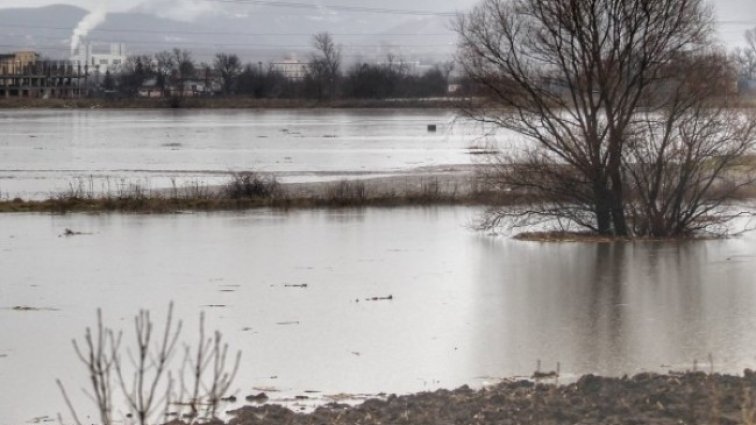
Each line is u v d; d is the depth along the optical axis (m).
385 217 65.38
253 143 145.75
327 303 37.00
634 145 54.09
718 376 23.23
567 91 54.06
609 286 39.97
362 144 143.88
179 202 70.94
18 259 47.94
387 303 37.00
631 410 20.06
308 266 45.88
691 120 54.06
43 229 59.28
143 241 54.25
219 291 39.66
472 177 86.62
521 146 103.56
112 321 34.00
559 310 35.22
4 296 38.66
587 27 52.56
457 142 147.38
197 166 106.25
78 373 27.27
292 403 23.97
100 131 178.25
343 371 27.27
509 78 54.09
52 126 197.12
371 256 48.97
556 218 56.69
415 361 28.31
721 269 43.97
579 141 54.22
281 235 56.78
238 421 21.23
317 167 104.81
